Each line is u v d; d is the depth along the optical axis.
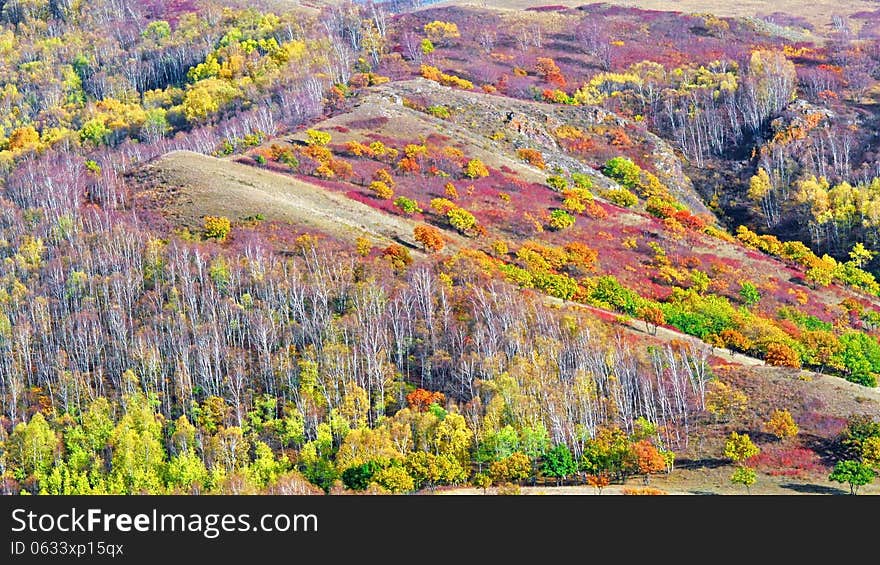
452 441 116.44
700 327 156.88
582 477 116.00
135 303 147.38
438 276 155.75
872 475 111.44
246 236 164.50
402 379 132.38
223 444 115.88
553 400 124.12
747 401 131.00
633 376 133.62
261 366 133.62
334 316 142.88
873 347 158.62
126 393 128.38
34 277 155.62
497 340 138.00
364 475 110.25
